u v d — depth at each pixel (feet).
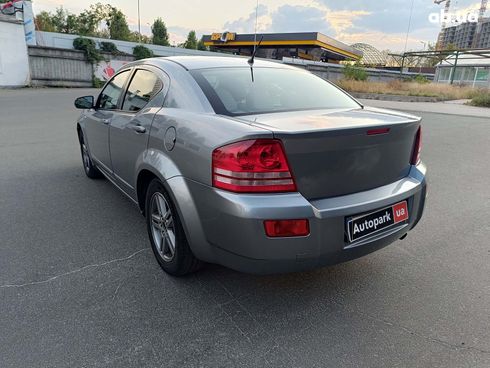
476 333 7.97
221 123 7.87
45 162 20.29
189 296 8.99
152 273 9.91
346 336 7.81
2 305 8.45
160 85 10.48
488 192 17.22
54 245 11.27
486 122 41.37
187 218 8.29
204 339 7.63
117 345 7.38
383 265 10.65
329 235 7.48
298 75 11.64
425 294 9.31
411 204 9.10
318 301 8.96
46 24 156.15
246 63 11.36
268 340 7.65
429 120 42.37
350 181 7.99
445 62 145.89
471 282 9.87
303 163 7.34
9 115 35.99
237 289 9.34
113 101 13.37
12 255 10.64
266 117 8.40
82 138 17.40
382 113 9.71
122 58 85.56
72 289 9.12
